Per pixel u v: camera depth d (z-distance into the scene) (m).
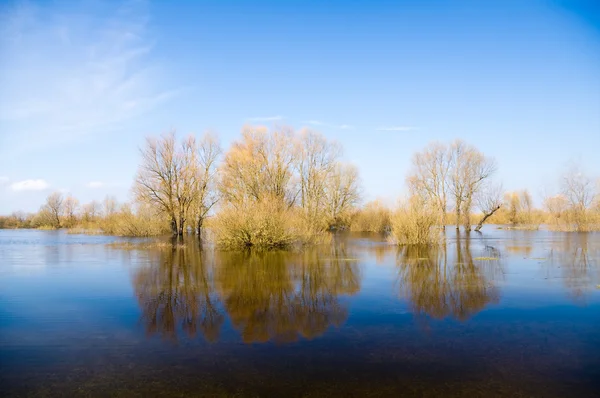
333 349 8.55
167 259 22.58
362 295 13.47
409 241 29.81
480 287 14.55
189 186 42.94
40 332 9.76
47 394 6.63
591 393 6.59
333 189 51.78
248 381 7.05
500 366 7.62
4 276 17.31
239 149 37.25
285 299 12.98
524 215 59.84
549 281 15.59
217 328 10.06
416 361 7.88
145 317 11.04
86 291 14.22
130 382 7.04
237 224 26.20
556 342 8.89
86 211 75.25
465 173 49.06
